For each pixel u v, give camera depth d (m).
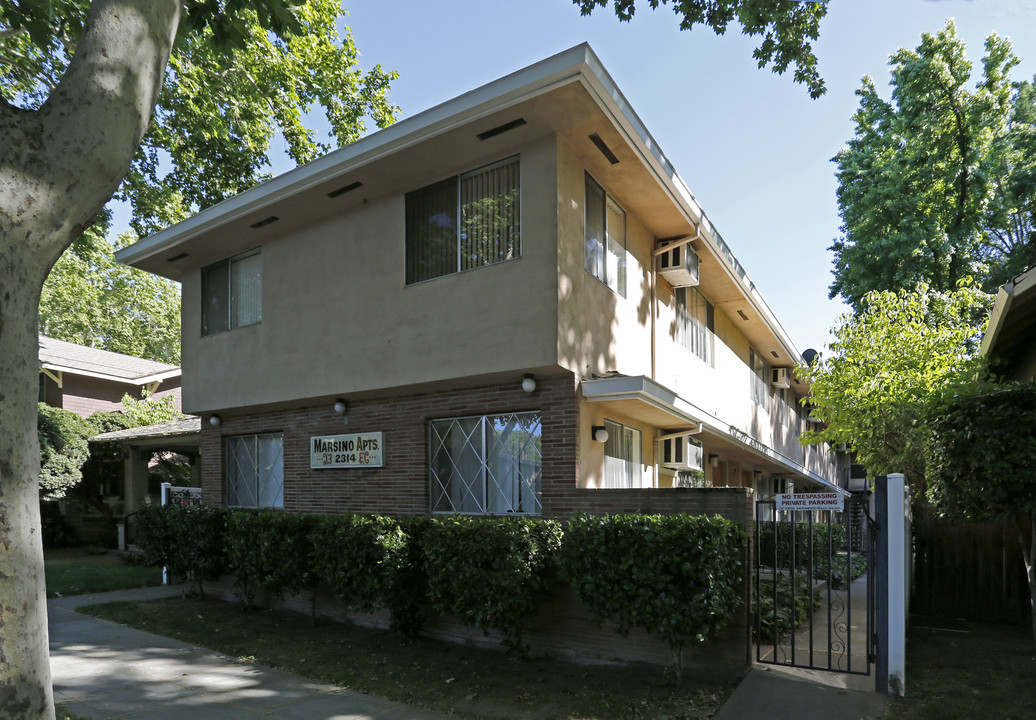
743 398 16.77
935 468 7.77
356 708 6.20
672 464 10.88
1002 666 6.98
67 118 3.79
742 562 6.83
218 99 16.05
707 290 14.02
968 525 9.84
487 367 8.54
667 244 11.33
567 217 8.44
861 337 12.97
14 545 3.46
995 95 21.66
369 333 9.95
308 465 11.22
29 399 3.63
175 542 12.08
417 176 9.46
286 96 17.95
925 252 21.89
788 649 7.79
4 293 3.54
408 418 9.91
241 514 10.52
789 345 18.31
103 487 20.75
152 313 36.38
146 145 16.73
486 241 8.88
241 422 12.65
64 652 8.21
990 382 9.26
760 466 19.36
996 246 25.73
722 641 6.79
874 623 6.70
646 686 6.61
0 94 3.74
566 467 8.23
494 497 9.01
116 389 24.05
